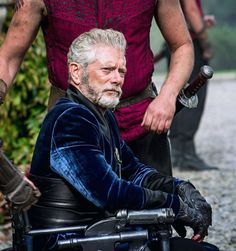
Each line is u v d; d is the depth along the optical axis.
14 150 9.46
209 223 5.70
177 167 12.88
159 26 6.71
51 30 6.45
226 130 18.72
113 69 5.50
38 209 5.39
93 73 5.49
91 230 5.23
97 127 5.42
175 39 6.68
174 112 6.40
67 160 5.26
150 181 5.88
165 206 5.45
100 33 5.52
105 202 5.27
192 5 11.82
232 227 9.32
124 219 5.25
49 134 5.35
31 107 9.48
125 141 6.56
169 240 5.34
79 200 5.37
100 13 6.36
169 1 6.62
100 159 5.30
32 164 5.45
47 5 6.39
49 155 5.33
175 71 6.59
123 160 5.95
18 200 4.93
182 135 12.84
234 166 13.55
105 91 5.49
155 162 6.66
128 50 6.42
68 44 6.39
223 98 26.95
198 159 12.95
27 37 6.46
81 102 5.50
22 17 6.42
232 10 47.84
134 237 5.21
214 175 12.47
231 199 10.73
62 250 5.31
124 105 6.52
